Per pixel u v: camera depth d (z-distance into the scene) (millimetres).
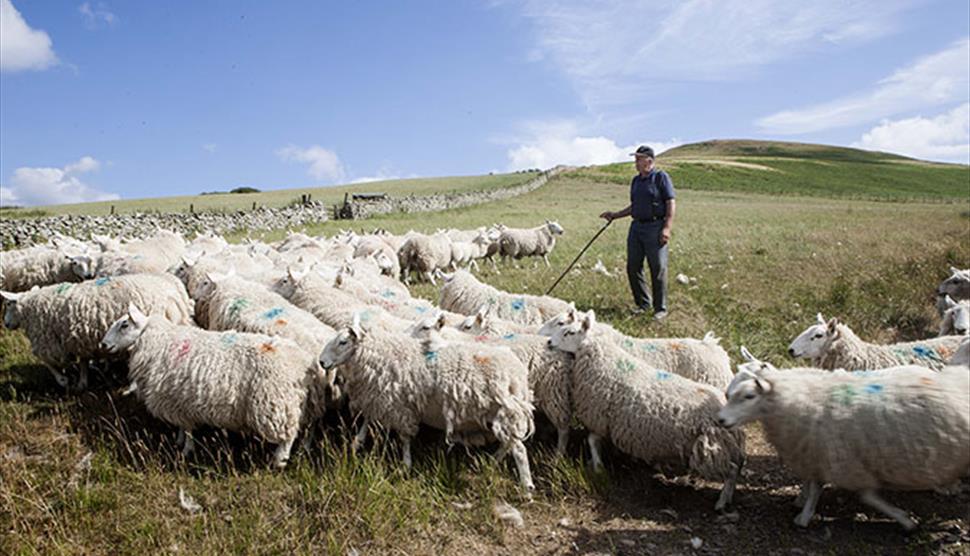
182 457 6344
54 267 11508
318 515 5367
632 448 6133
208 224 33938
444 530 5336
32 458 6297
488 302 9938
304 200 45344
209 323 8875
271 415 6152
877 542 5148
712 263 18578
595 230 32375
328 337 7652
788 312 12305
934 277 14836
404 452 6383
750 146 162125
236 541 5086
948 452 4875
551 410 6777
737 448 5684
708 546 5141
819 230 28625
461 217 44344
